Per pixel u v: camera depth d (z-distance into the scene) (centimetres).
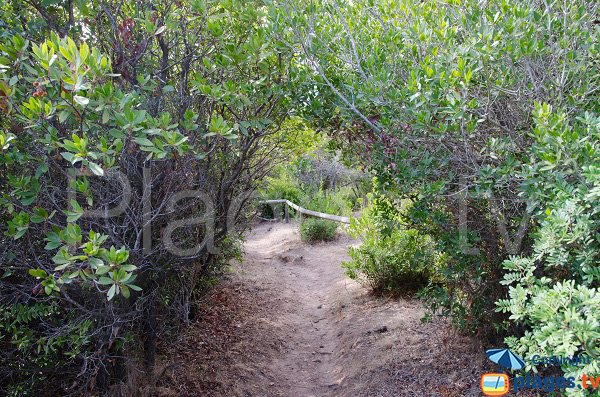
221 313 553
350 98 367
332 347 509
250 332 518
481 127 296
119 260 226
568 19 289
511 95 285
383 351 430
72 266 237
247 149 385
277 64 355
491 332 358
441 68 297
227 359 448
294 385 437
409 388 364
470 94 283
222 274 593
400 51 357
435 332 438
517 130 289
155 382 371
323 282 733
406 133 316
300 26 356
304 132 479
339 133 396
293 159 570
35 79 231
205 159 357
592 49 269
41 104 225
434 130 276
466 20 306
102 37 322
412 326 465
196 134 324
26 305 272
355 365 431
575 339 168
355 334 491
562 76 266
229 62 329
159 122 255
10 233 242
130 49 312
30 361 295
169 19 310
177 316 396
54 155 272
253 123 337
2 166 271
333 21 386
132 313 299
